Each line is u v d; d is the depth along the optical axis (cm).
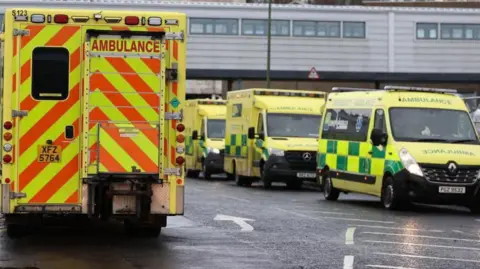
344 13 8994
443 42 9119
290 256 2077
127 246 2231
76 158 2105
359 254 2128
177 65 2130
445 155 3372
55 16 2089
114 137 2081
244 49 8781
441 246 2320
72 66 2097
